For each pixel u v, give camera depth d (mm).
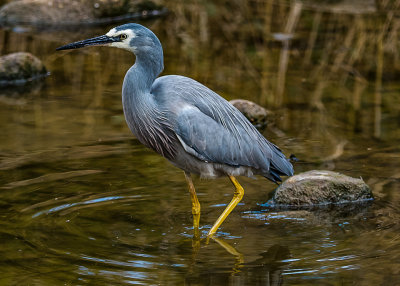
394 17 23453
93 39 9438
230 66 18906
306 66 19156
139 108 9523
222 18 23984
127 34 9398
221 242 9055
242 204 10562
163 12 25125
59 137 13281
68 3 23578
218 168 9953
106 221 9594
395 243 8898
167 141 9742
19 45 20453
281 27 22984
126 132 13711
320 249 8781
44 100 15945
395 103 16078
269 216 10047
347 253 8609
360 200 10648
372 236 9188
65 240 8898
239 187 9953
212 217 9984
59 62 19281
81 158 12117
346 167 11898
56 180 11016
